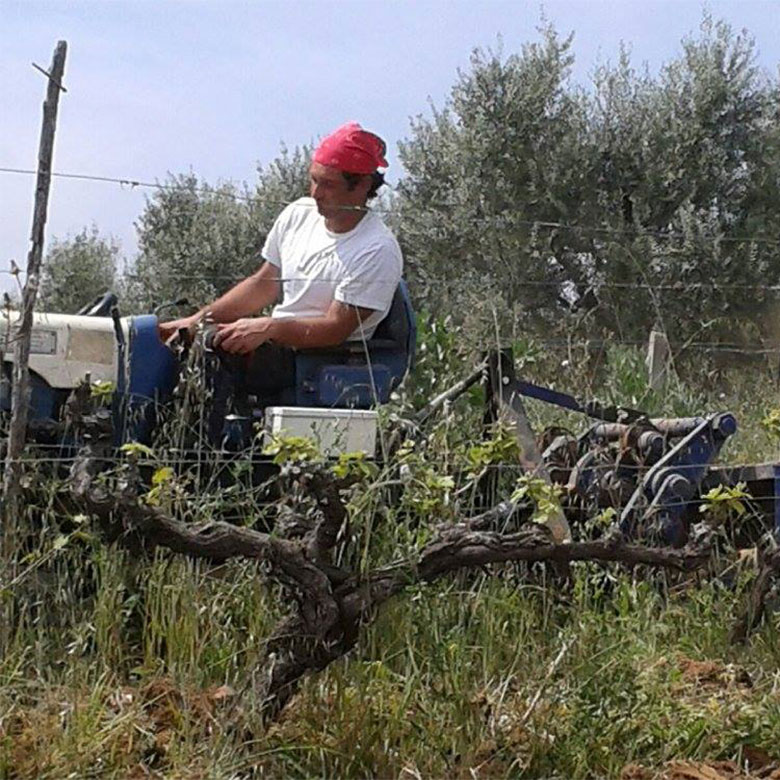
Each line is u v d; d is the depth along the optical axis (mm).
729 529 6195
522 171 16203
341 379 5914
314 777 4168
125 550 4570
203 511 4891
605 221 15984
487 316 11094
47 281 11023
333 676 4402
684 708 4672
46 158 4531
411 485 4789
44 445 5230
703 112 16578
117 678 4637
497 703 4480
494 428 5270
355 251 6004
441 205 16203
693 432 6109
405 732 4340
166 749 4211
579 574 5281
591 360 11539
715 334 15742
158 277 11992
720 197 16594
